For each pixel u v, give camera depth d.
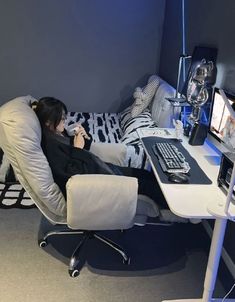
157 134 2.47
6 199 2.78
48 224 2.51
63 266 2.11
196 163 1.97
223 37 2.21
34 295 1.87
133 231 2.52
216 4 2.34
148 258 2.24
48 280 1.99
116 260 2.20
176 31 3.35
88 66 4.09
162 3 3.88
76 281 2.00
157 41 4.05
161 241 2.42
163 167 1.86
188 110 2.70
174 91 3.09
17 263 2.11
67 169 1.98
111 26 3.95
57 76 4.10
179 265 2.18
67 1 3.80
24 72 4.05
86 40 3.98
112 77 4.16
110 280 2.02
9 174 2.98
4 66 4.01
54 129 2.04
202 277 2.08
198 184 1.71
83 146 2.43
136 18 3.94
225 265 2.20
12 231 2.41
